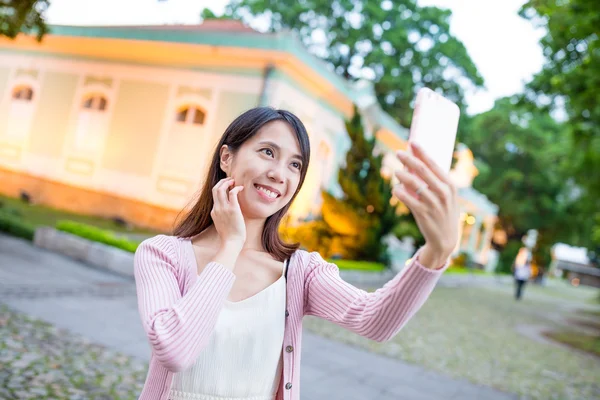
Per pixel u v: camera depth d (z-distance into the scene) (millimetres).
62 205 14914
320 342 6363
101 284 7062
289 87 13008
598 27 10023
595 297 35250
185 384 1183
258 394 1234
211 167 1392
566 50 12102
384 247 14141
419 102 944
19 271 6750
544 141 32188
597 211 22641
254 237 1361
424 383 5410
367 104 16453
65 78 15766
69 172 15102
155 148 13883
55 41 15734
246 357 1204
